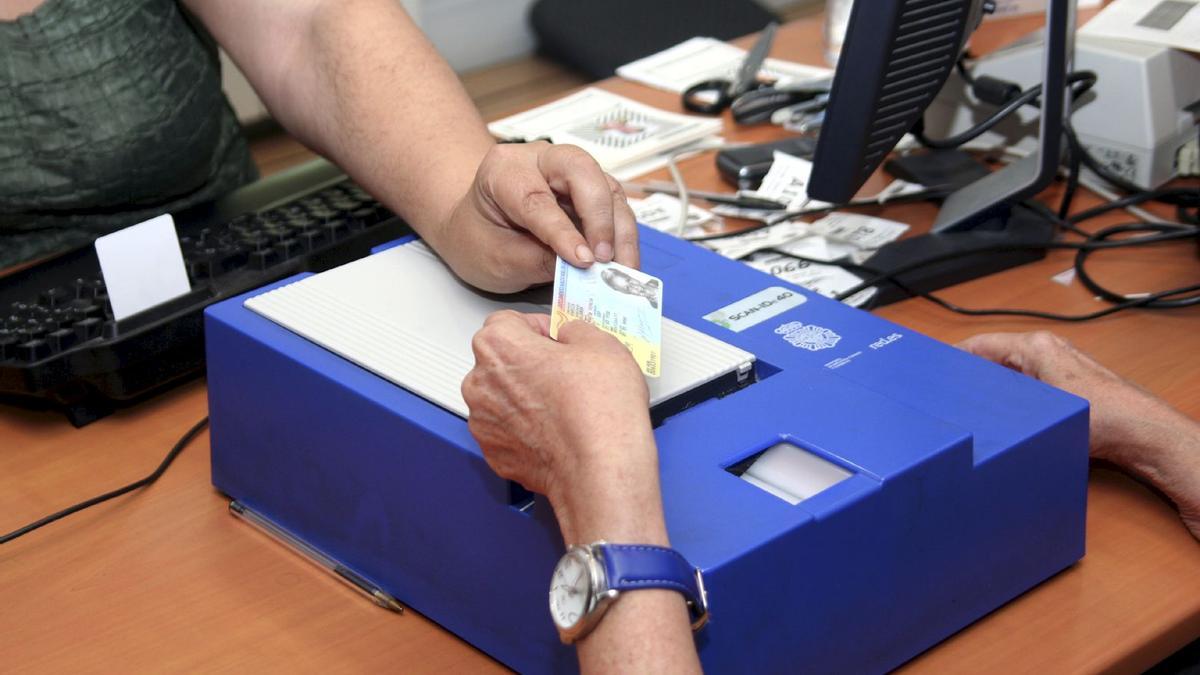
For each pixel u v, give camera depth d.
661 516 0.63
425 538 0.78
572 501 0.64
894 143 1.13
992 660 0.76
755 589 0.66
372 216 1.14
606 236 0.81
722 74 1.69
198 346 1.03
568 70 2.38
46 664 0.77
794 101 1.54
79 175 1.29
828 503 0.69
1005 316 1.13
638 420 0.64
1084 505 0.84
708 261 1.01
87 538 0.89
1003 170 1.28
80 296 1.04
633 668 0.60
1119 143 1.34
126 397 1.01
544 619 0.72
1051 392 0.83
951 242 1.21
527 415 0.66
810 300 0.94
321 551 0.87
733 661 0.67
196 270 1.05
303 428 0.85
